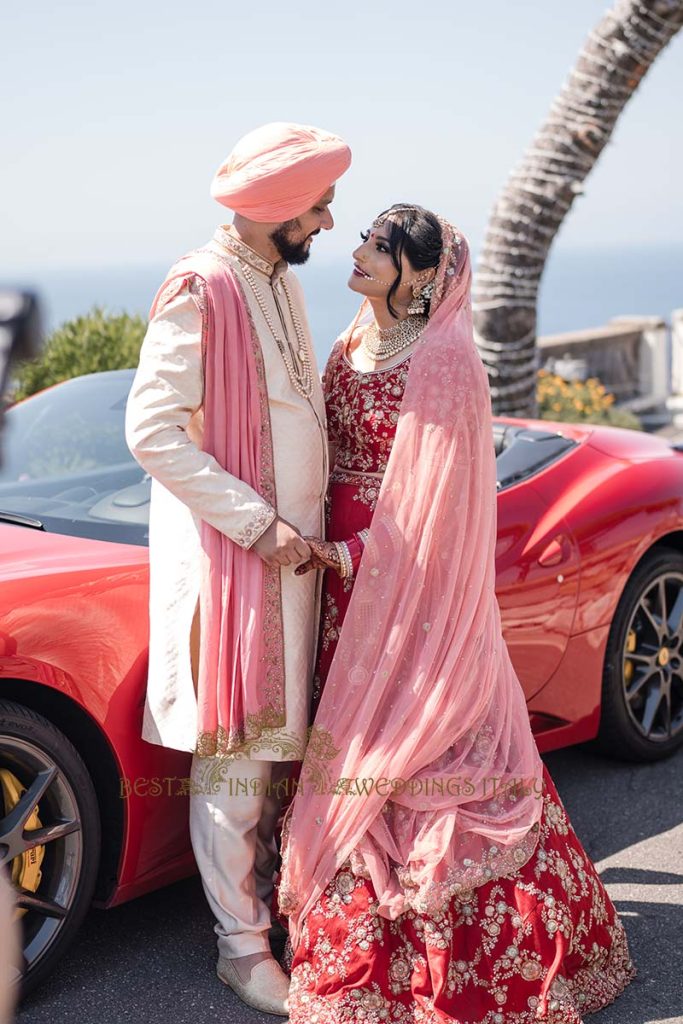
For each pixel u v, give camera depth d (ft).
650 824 11.35
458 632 8.01
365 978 7.62
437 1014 7.48
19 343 1.57
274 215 7.56
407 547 7.95
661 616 12.81
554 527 11.25
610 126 25.03
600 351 42.29
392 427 8.17
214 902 8.15
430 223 8.05
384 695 7.92
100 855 8.19
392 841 7.82
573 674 11.67
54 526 9.34
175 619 7.84
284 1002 7.89
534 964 7.70
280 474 7.95
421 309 8.24
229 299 7.72
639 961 8.65
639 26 23.98
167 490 8.12
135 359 19.60
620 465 12.51
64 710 7.80
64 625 7.59
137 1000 7.98
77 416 11.14
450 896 7.64
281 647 7.88
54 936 7.73
